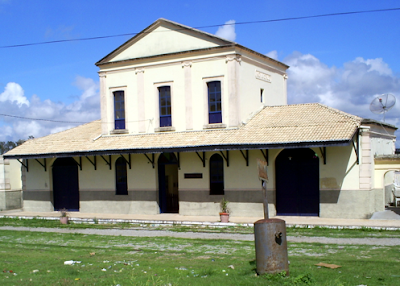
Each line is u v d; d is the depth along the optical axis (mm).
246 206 20781
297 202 20359
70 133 27062
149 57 23578
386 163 19734
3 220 23719
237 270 10250
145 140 22891
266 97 25016
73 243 15742
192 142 21094
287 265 9398
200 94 22422
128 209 23594
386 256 11688
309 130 19203
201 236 16672
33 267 11359
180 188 22328
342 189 19078
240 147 19469
